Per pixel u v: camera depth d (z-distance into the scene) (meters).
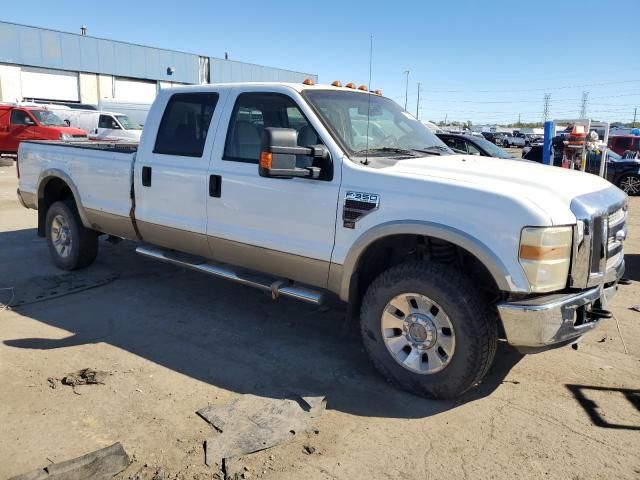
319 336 4.70
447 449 3.11
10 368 3.97
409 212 3.56
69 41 38.47
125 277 6.19
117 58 41.19
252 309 5.30
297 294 4.20
